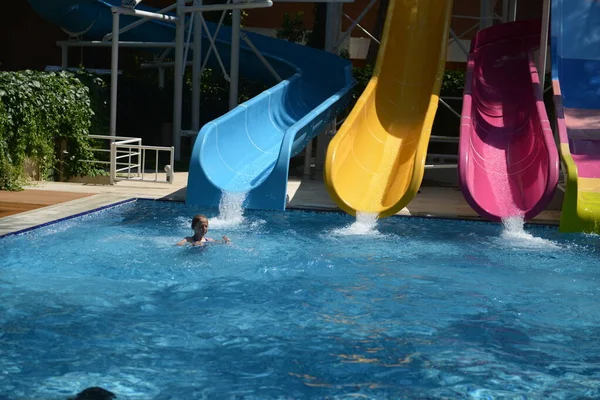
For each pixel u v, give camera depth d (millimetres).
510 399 5449
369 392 5500
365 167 13469
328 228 11727
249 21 32000
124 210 12641
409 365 6074
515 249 10594
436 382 5730
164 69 24781
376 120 14930
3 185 13820
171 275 8656
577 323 7352
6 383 5465
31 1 19641
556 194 14188
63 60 21234
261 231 11312
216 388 5504
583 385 5746
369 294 8188
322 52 20938
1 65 24797
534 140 13633
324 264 9438
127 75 23344
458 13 31562
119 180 15664
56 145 15383
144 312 7285
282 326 6992
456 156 18141
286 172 13031
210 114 24344
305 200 14172
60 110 14945
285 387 5547
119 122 21062
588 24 16312
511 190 12930
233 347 6387
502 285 8703
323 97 19344
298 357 6188
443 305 7852
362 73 19922
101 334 6609
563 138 12914
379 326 7090
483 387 5656
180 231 10953
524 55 16703
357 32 32594
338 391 5500
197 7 18672
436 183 17547
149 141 21750
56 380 5555
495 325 7219
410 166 13352
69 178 15492
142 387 5480
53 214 11602
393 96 15805
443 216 12859
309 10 31969
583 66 15586
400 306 7773
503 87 16078
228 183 13453
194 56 20125
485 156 13875
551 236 11609
